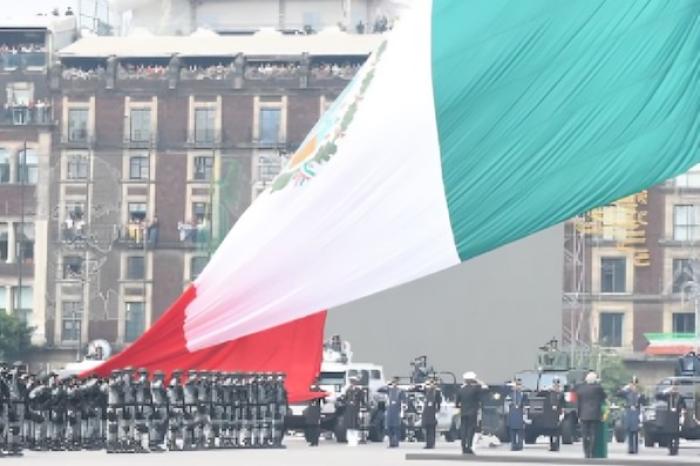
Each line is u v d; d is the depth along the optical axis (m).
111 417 102.69
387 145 95.31
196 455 101.50
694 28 91.94
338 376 126.94
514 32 93.38
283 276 98.88
